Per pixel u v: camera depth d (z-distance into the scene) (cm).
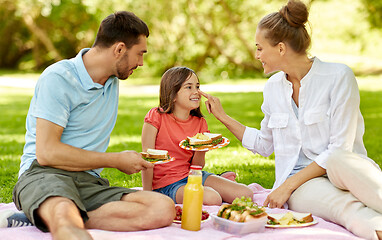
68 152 243
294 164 302
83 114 258
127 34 259
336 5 1947
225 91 1466
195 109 334
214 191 302
